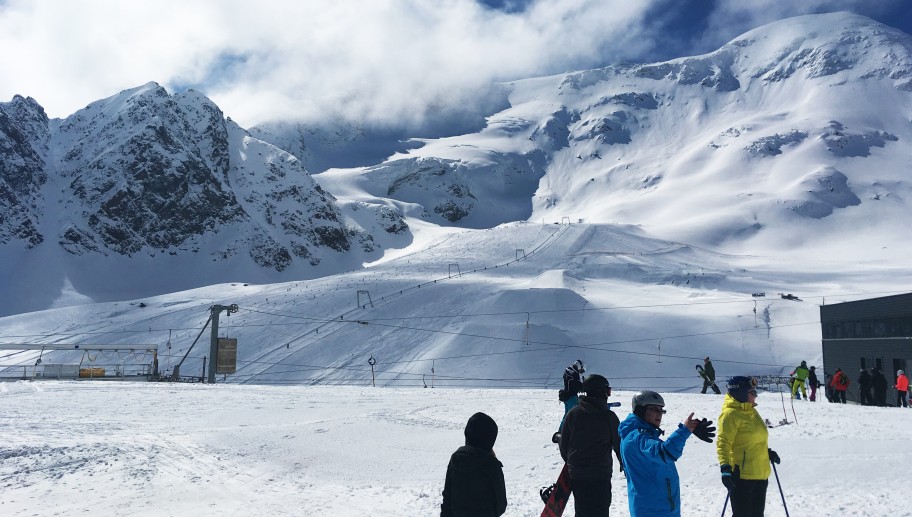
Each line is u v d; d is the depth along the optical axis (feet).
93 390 106.73
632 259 508.94
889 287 402.11
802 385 104.37
